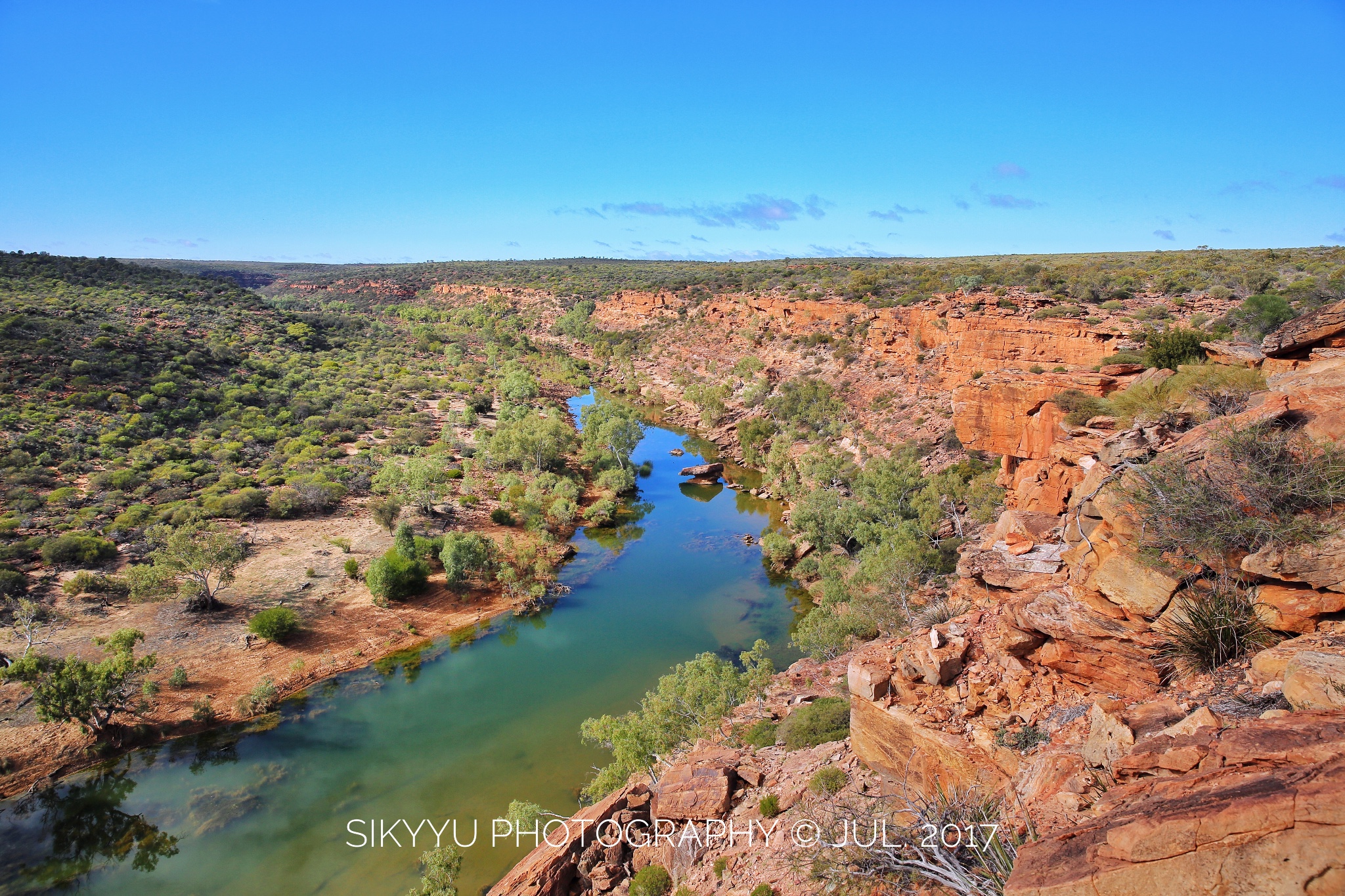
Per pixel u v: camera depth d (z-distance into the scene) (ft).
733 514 232.73
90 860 90.33
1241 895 18.71
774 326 404.36
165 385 290.35
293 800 100.73
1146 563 39.32
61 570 152.25
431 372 444.55
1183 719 29.99
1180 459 42.96
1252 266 268.82
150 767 107.45
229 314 454.81
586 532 216.95
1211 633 35.12
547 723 119.75
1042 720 40.11
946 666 45.60
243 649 136.36
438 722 119.65
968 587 59.52
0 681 114.62
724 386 371.35
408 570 163.02
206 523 179.52
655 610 162.81
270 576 164.14
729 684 93.45
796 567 176.76
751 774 61.05
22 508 177.78
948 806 33.94
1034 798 32.83
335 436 279.69
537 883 56.49
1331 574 31.99
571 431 299.99
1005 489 139.13
